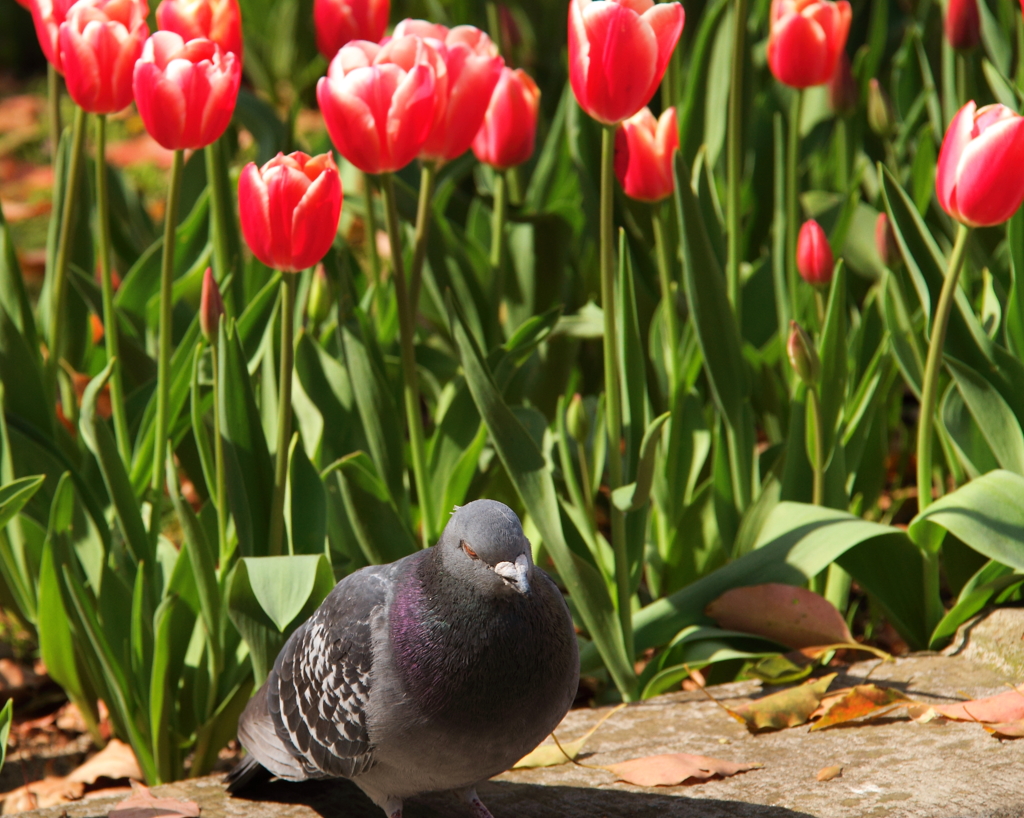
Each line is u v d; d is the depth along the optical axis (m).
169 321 5.24
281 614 4.29
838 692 5.06
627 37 4.32
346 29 5.79
